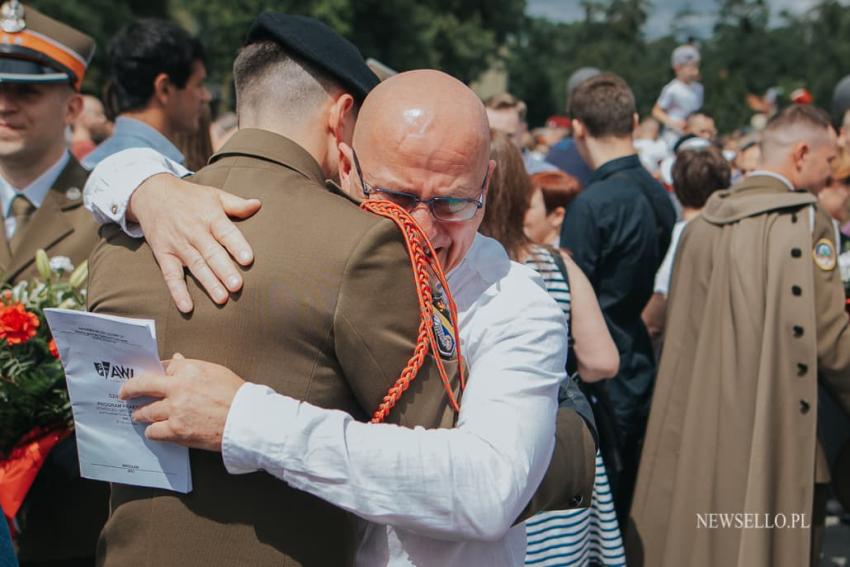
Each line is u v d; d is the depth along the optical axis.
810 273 2.77
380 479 1.21
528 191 2.43
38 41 2.49
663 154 9.32
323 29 1.46
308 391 1.25
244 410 1.20
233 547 1.27
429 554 1.38
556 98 64.94
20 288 2.16
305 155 1.40
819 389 3.34
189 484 1.27
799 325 2.76
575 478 1.57
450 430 1.28
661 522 2.99
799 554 2.76
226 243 1.25
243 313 1.24
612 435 2.73
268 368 1.25
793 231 2.81
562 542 2.23
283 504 1.29
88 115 6.42
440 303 1.37
